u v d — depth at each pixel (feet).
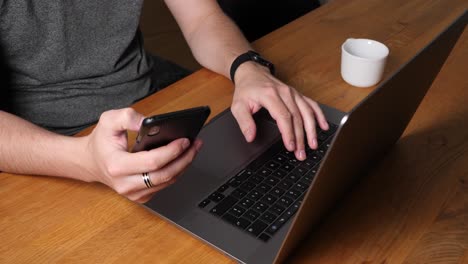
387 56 4.13
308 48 4.70
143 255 2.74
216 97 4.04
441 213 3.04
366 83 4.13
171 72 5.94
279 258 2.54
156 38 9.59
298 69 4.39
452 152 3.50
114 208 3.02
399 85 2.62
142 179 2.76
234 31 4.72
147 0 9.84
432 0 5.60
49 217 2.96
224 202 2.98
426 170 3.34
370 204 3.08
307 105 3.65
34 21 4.05
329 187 2.51
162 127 2.63
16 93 4.32
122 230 2.88
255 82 3.88
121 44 4.52
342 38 4.87
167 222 2.91
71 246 2.79
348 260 2.74
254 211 2.92
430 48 2.77
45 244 2.80
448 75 4.38
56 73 4.29
